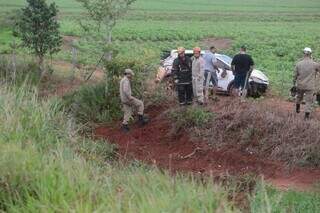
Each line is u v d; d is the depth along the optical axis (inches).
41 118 406.9
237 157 640.4
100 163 414.9
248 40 2237.9
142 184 291.9
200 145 677.3
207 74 837.8
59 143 363.6
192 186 273.7
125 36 2230.6
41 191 268.4
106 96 809.5
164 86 840.3
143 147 693.3
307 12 3725.4
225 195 262.5
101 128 760.3
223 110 706.8
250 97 978.7
